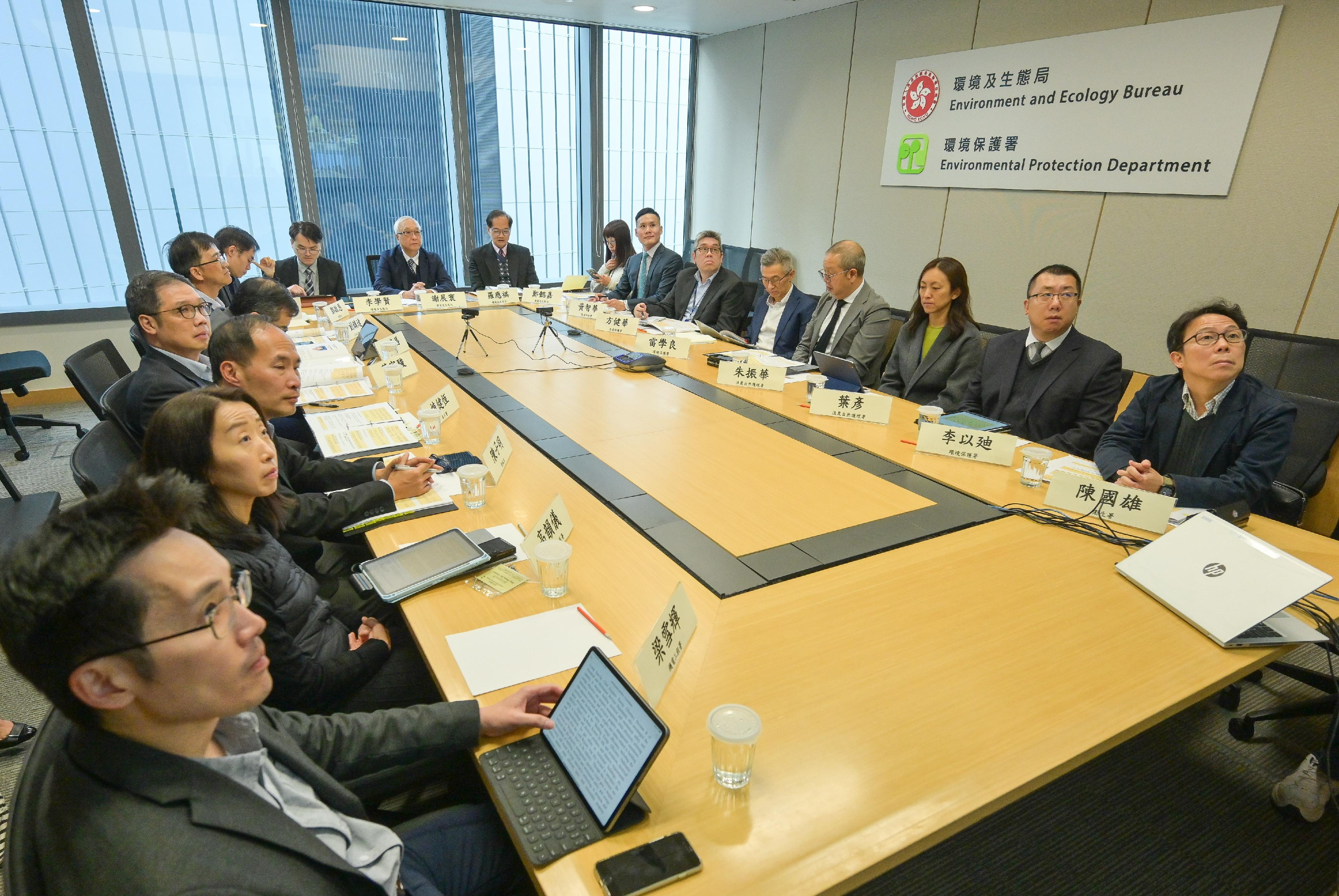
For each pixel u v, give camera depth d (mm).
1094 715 1016
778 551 1484
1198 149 3186
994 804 867
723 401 2555
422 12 4918
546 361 3094
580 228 6082
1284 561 1226
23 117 4078
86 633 543
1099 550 1524
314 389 2662
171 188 4555
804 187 5348
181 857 556
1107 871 1526
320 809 786
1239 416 1844
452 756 1020
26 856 519
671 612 1063
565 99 5629
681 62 6020
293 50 4625
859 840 806
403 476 1712
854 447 2115
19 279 4293
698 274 4301
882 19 4527
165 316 2100
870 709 1020
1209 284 3244
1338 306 2855
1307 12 2787
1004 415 2576
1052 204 3814
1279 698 2078
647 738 826
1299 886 1490
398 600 1280
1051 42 3666
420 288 4363
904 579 1387
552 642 1172
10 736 1817
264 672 681
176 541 596
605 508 1681
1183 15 3156
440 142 5309
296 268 4445
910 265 4684
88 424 4152
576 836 813
